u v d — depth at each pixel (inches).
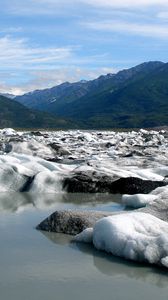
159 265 411.2
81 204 718.5
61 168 925.8
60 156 1352.1
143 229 457.7
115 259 433.1
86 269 408.8
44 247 468.8
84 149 1600.6
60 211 547.2
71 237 506.3
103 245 458.9
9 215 620.7
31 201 736.3
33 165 891.4
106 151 1530.5
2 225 558.9
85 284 377.1
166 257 404.2
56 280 384.5
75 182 831.1
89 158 1216.8
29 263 422.0
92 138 2453.2
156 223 470.9
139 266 415.2
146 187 817.5
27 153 1359.5
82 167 894.4
